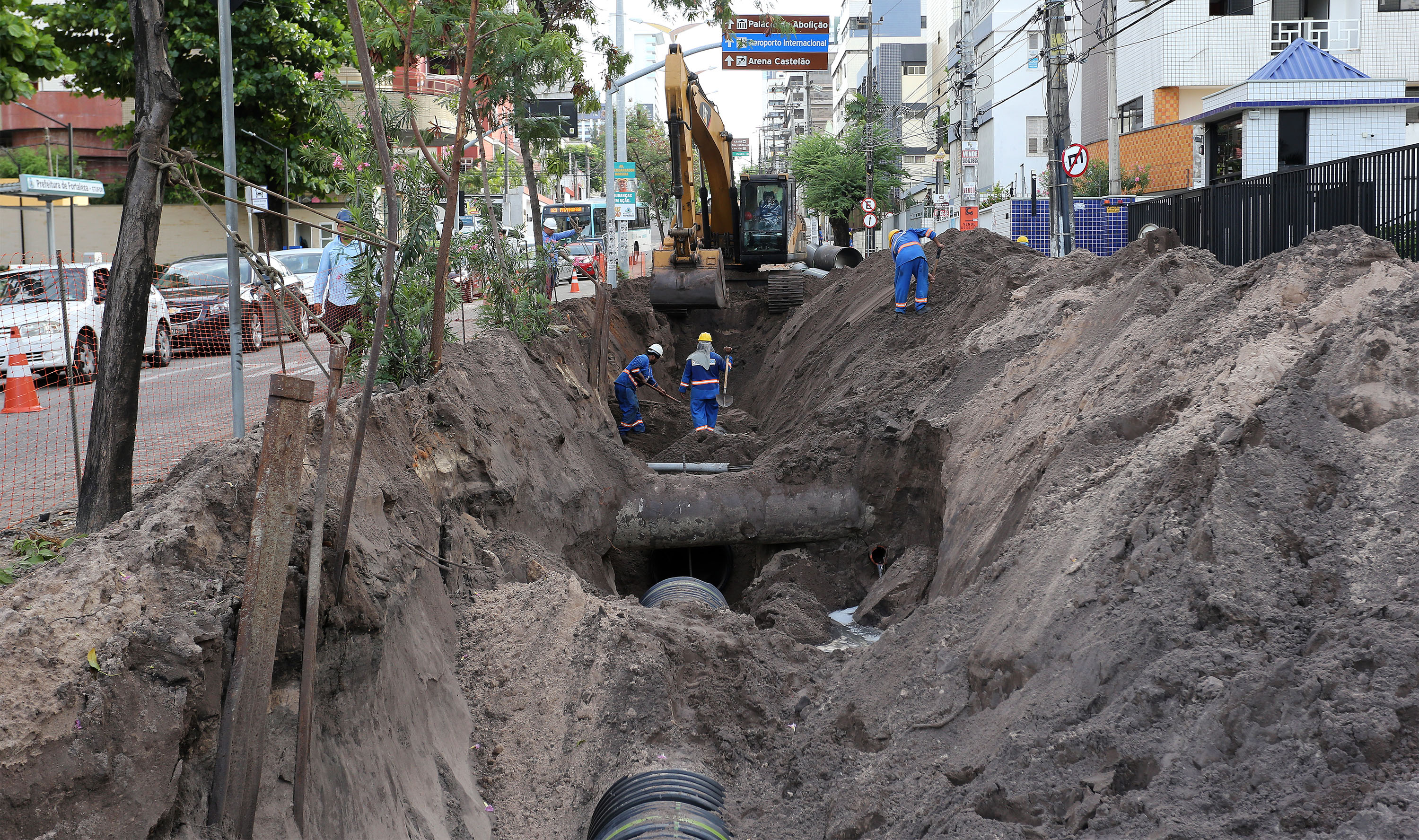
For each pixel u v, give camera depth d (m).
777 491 11.01
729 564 12.20
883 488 10.80
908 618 7.25
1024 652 5.59
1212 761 4.06
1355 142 25.88
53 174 28.27
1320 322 6.15
